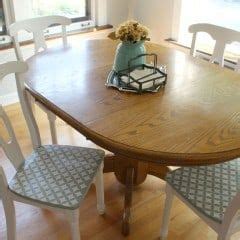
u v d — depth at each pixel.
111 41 2.17
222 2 2.61
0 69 1.41
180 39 2.95
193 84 1.54
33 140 1.66
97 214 1.81
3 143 1.39
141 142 1.12
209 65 1.78
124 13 3.29
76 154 1.55
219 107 1.35
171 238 1.68
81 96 1.41
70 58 1.85
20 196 1.33
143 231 1.71
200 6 2.77
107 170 1.95
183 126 1.22
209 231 1.72
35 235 1.67
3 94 2.78
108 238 1.67
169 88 1.50
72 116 1.26
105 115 1.27
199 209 1.28
